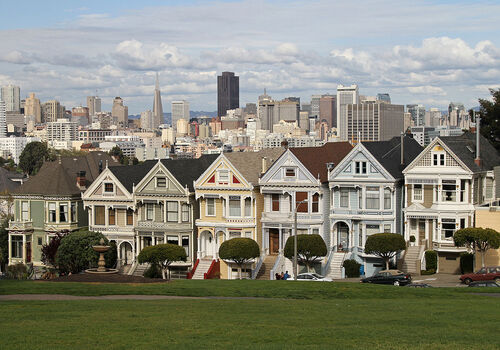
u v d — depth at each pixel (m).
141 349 35.94
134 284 61.41
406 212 80.19
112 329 40.34
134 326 41.16
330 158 89.25
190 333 39.34
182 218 88.12
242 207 85.00
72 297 54.56
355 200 82.38
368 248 76.44
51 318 43.69
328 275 81.25
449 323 42.25
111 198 90.88
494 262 75.50
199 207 88.69
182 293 56.28
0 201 105.50
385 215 80.88
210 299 53.34
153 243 88.81
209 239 88.31
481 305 49.28
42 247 92.31
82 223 97.25
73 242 85.81
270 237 85.69
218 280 64.06
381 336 38.53
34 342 37.31
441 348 35.97
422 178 79.50
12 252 97.75
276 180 84.31
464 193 78.44
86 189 96.44
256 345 36.50
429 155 79.38
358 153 81.56
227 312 46.00
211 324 41.75
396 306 48.84
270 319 43.47
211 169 86.38
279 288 58.44
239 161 89.06
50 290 57.41
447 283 70.31
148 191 89.25
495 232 72.06
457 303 50.38
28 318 43.72
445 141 80.88
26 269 88.62
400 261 79.12
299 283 61.34
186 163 92.69
